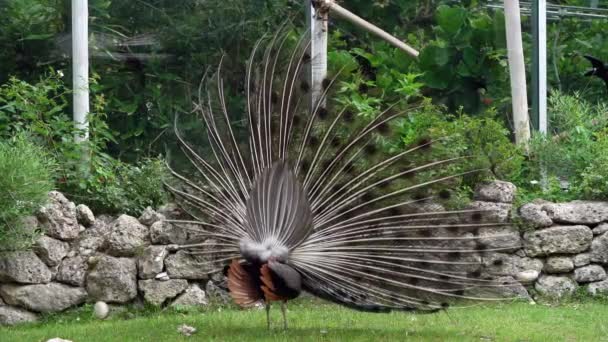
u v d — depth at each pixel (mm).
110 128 15062
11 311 12305
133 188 13977
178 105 15328
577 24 18531
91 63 15047
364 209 10805
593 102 18438
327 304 13430
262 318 12211
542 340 10883
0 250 12156
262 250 10258
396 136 13422
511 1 16938
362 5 17203
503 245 13664
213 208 11039
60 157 13547
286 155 10984
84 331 11375
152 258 12938
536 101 17781
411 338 10758
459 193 13367
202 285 13234
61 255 12672
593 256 14281
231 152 11203
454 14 17438
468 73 17438
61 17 14836
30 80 14781
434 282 10695
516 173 15344
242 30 15609
